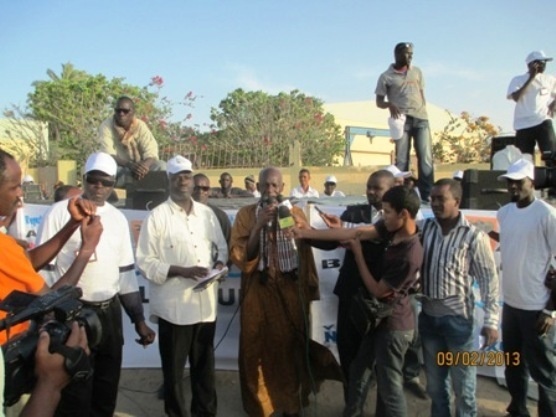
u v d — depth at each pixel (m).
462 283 3.87
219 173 13.23
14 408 2.79
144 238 4.39
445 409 4.00
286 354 4.63
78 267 2.93
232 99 19.34
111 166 4.02
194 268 4.25
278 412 4.87
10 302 1.86
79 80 19.84
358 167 14.85
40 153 18.31
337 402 5.17
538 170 4.40
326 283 5.72
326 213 5.46
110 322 3.94
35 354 1.60
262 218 4.23
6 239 2.42
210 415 4.57
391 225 3.71
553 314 4.16
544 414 4.30
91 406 4.01
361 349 4.21
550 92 8.21
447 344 3.95
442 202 3.88
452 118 20.94
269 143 14.83
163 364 4.44
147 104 15.02
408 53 7.91
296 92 19.94
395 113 7.96
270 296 4.57
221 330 5.87
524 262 4.28
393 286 3.70
